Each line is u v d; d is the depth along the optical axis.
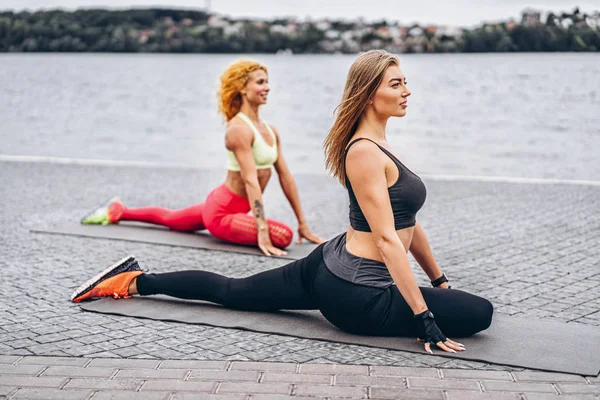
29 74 67.44
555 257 6.46
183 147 20.98
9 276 5.81
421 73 57.66
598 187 10.20
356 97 4.29
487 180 11.01
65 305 5.05
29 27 92.25
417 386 3.72
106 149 20.08
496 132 24.98
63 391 3.67
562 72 48.41
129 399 3.58
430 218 8.23
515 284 5.63
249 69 6.73
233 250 6.72
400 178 4.25
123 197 9.56
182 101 41.22
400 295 4.31
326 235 7.46
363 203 4.22
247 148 6.70
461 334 4.36
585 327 4.59
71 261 6.30
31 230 7.47
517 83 45.25
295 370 3.93
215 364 4.00
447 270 6.05
